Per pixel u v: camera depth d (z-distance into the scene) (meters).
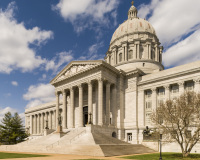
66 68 69.38
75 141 44.62
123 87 64.75
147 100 60.91
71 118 64.44
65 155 36.47
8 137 75.44
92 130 49.09
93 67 59.12
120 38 86.88
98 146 36.56
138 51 78.62
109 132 55.88
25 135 78.69
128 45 81.50
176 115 36.41
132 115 60.62
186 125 36.66
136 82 62.69
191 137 36.78
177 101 38.38
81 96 62.38
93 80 60.16
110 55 89.69
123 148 42.19
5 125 77.12
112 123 60.09
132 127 59.09
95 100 64.62
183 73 53.28
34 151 46.44
